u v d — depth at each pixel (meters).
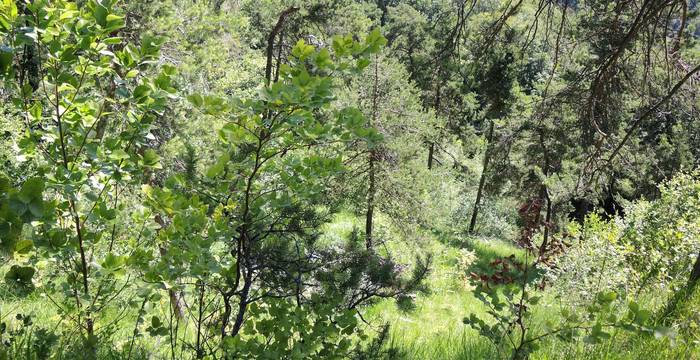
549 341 4.37
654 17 6.04
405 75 13.83
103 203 3.05
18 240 2.13
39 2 2.57
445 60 6.91
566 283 8.21
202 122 6.89
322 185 3.31
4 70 2.60
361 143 11.41
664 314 5.79
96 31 2.77
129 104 3.16
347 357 3.38
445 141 27.17
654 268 9.20
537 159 20.31
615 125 8.26
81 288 3.23
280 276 3.47
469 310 11.91
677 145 20.80
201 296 3.43
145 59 3.09
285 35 15.13
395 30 28.33
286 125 2.85
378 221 16.56
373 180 12.92
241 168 3.08
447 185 27.84
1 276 4.69
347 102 12.26
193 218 2.91
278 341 3.16
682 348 4.42
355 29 14.96
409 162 13.16
